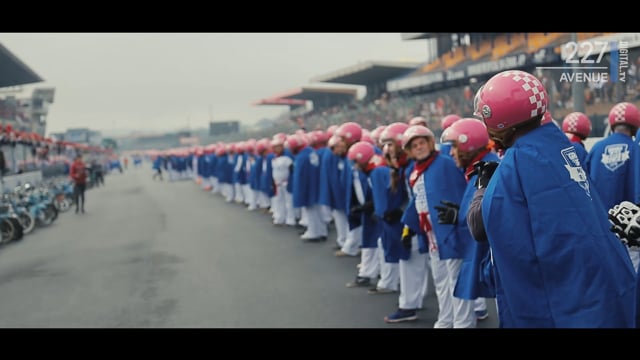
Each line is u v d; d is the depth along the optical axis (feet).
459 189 15.38
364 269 23.99
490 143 14.93
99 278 27.17
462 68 75.82
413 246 18.16
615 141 16.25
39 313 20.94
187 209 63.52
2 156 60.34
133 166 419.54
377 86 114.83
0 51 105.60
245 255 32.48
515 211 7.16
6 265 31.68
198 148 120.37
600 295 6.81
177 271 28.19
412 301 18.47
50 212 52.95
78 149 143.54
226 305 21.21
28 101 152.87
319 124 105.09
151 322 19.22
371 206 23.43
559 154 7.29
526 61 63.62
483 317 18.76
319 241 37.65
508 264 7.22
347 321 18.71
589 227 6.93
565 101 45.96
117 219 55.16
